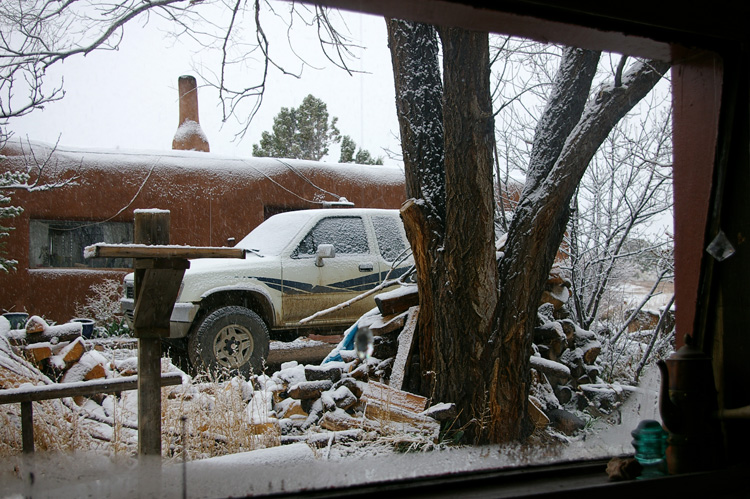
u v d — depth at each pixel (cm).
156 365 273
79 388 304
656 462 193
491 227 374
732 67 190
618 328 671
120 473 223
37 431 341
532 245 372
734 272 192
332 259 729
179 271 265
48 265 955
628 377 573
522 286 376
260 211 1099
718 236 193
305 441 371
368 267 747
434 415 375
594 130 350
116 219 998
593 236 695
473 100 361
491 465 212
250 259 697
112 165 992
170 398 429
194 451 338
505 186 662
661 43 190
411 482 178
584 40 189
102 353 631
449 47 362
